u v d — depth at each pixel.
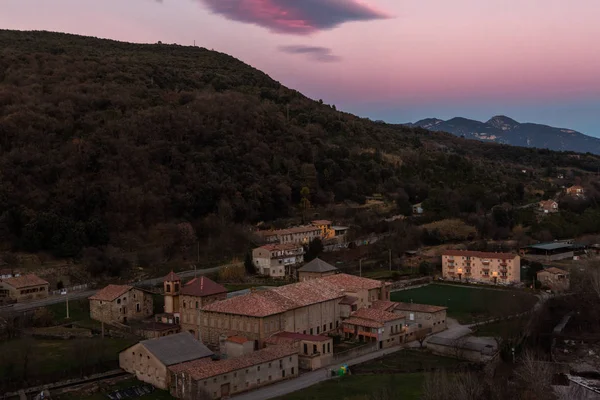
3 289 168.12
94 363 120.62
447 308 177.25
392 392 108.00
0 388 106.62
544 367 116.94
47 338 137.00
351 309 155.38
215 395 107.19
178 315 155.38
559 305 183.50
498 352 133.62
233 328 138.38
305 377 121.38
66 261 199.88
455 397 96.00
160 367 112.81
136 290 158.88
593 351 146.50
